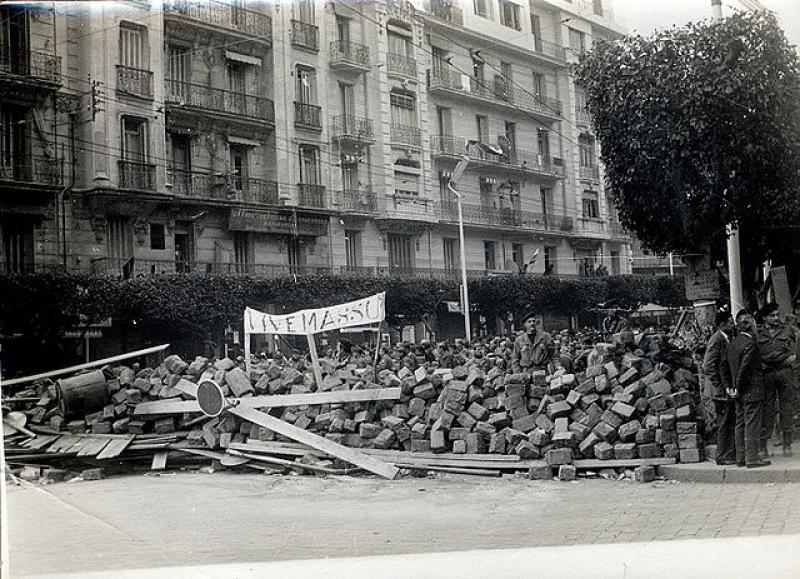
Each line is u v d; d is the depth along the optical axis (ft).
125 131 94.58
